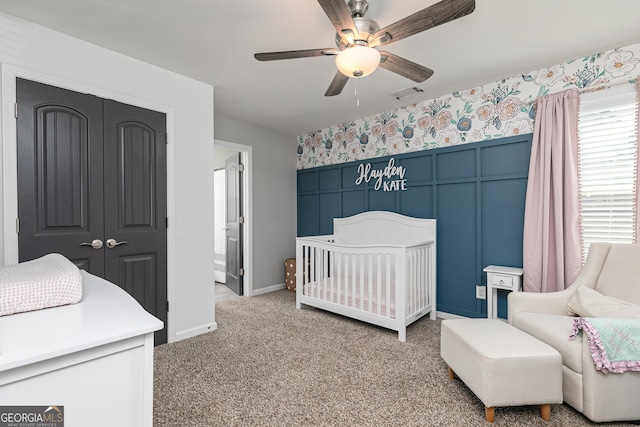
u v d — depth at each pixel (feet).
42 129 6.45
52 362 2.14
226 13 6.04
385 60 5.85
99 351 2.35
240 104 11.22
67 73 6.75
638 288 6.00
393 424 5.09
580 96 7.98
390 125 11.98
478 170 9.75
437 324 9.80
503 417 5.25
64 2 5.68
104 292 3.42
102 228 7.24
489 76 9.03
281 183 15.05
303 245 11.38
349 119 13.10
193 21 6.30
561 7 5.89
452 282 10.41
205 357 7.46
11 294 2.57
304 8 5.89
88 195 7.04
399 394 5.93
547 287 8.26
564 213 8.04
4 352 1.97
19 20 6.16
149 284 8.02
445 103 10.44
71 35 6.78
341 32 5.13
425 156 11.03
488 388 5.00
